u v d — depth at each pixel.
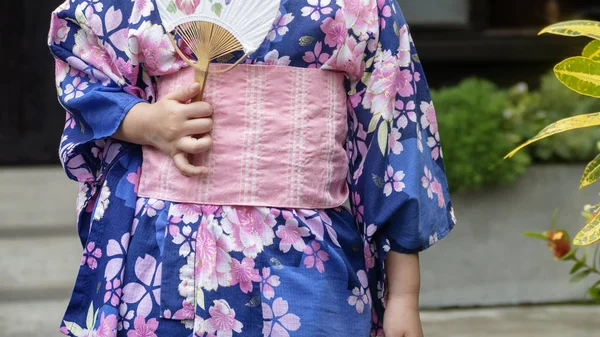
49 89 8.72
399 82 2.16
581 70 2.06
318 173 2.03
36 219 6.55
